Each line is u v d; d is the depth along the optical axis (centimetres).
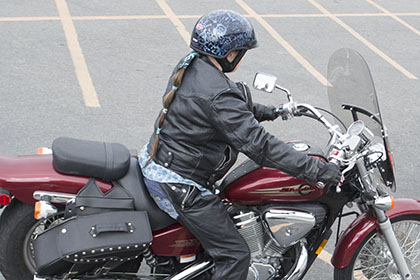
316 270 407
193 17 898
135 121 579
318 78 730
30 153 506
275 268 335
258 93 669
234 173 328
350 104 336
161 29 833
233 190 320
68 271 300
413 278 368
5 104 581
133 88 647
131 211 304
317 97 676
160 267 332
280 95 672
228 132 280
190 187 296
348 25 949
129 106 607
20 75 646
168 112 294
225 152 302
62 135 539
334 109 356
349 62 329
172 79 298
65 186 303
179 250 318
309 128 603
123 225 295
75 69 677
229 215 327
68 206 300
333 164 292
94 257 290
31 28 780
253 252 327
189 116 286
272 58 778
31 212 320
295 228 318
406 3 1105
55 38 758
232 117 278
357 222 342
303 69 753
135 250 296
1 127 540
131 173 315
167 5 938
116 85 650
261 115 339
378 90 721
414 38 923
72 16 841
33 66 672
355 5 1060
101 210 300
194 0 977
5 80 630
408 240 363
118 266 326
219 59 288
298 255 329
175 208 299
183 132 289
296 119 619
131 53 740
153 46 770
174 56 747
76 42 753
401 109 674
